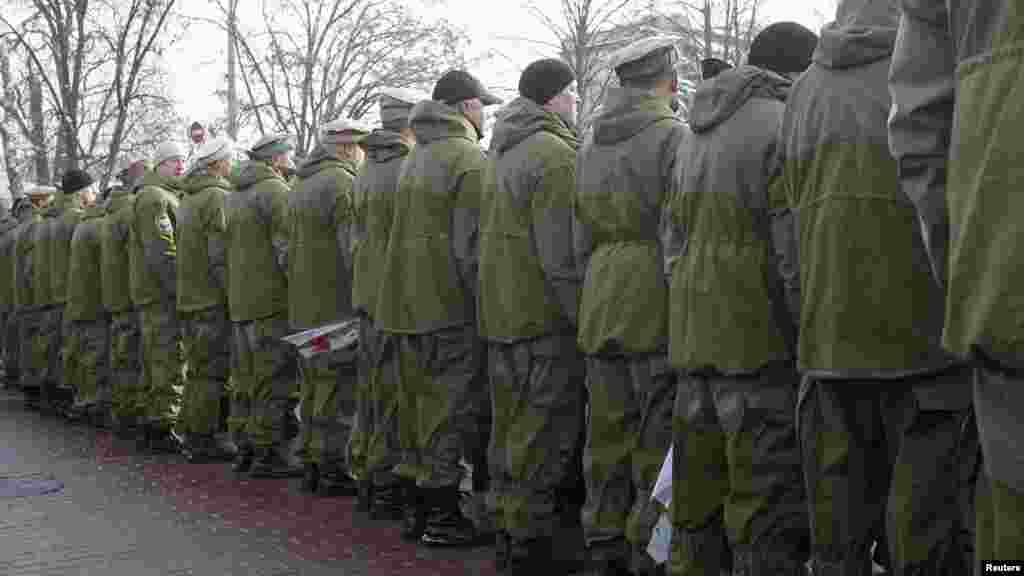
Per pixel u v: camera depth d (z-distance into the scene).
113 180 14.33
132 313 10.01
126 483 7.92
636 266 4.52
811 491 3.53
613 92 4.65
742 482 3.87
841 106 3.35
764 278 3.85
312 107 15.47
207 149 8.73
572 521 6.07
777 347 3.84
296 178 7.28
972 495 3.30
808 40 4.14
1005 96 2.30
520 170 5.11
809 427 3.51
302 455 7.40
